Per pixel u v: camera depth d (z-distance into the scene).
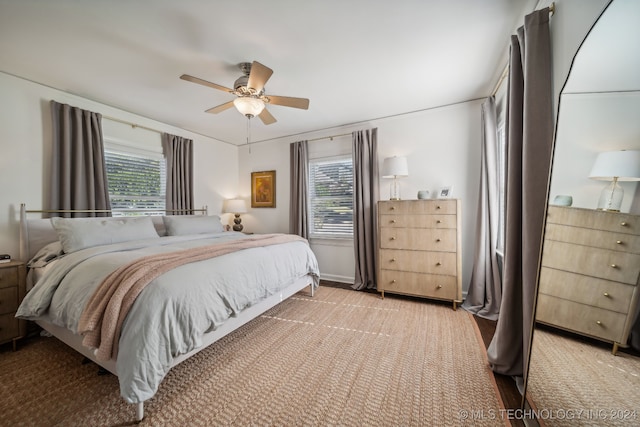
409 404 1.45
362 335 2.26
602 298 0.91
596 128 0.96
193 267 1.72
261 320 2.58
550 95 1.36
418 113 3.41
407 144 3.49
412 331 2.33
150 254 1.91
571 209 1.06
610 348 0.87
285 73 2.43
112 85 2.62
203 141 4.37
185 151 3.96
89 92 2.77
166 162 3.73
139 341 1.32
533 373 1.25
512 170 1.58
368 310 2.83
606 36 0.93
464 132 3.18
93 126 2.91
